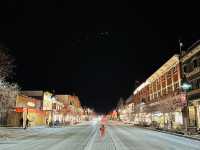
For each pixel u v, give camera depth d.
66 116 98.81
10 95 42.28
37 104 64.38
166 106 54.16
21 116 52.94
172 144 21.69
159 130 42.94
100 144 21.88
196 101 42.59
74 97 123.88
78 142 23.88
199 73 41.59
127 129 50.31
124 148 18.73
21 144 22.22
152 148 18.73
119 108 165.00
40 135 33.88
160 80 61.75
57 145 21.19
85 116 171.00
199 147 19.33
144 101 79.88
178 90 48.62
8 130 39.69
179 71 48.59
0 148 19.05
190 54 44.53
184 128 39.00
